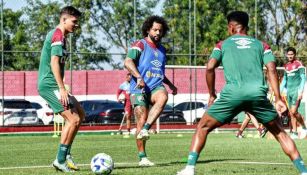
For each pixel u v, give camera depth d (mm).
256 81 19906
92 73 102000
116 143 48375
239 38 20359
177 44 132000
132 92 28219
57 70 24391
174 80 92500
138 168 25641
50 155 35812
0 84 98125
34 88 99125
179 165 27266
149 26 28375
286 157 32219
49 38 24875
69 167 25031
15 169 26109
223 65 20250
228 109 19984
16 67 99312
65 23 24922
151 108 27578
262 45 20312
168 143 47469
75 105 24844
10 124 80438
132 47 28234
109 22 131500
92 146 44125
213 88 20391
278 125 20281
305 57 97250
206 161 29562
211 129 20312
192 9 133250
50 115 89562
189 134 69688
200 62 103438
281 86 53906
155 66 28172
